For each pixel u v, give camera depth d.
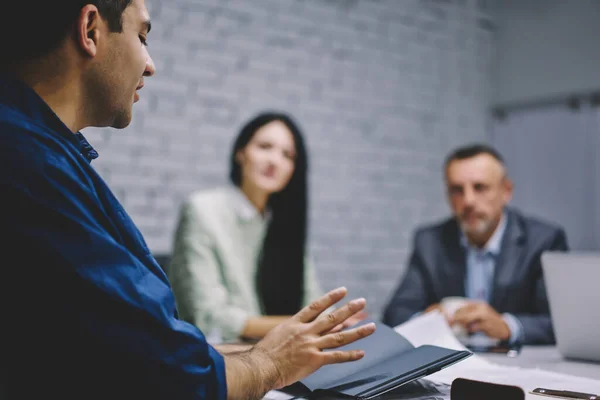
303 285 2.21
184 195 3.32
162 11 3.29
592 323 1.31
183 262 2.04
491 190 2.20
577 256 1.34
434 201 4.31
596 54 4.05
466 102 4.50
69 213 0.75
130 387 0.75
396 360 1.03
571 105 4.18
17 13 0.81
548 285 1.40
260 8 3.62
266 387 0.86
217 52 3.46
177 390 0.77
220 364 0.81
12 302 0.73
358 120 3.99
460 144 4.45
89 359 0.74
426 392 0.96
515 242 2.19
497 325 1.67
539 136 4.34
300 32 3.77
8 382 0.73
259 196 2.20
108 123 0.90
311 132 3.79
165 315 0.78
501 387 0.77
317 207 3.79
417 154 4.24
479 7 4.55
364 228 3.97
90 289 0.74
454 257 2.30
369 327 0.92
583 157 4.10
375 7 4.09
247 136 2.21
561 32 4.24
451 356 0.99
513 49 4.50
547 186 4.27
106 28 0.84
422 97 4.29
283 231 2.19
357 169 3.96
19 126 0.76
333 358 0.89
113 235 0.81
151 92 3.24
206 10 3.43
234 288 2.06
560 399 0.90
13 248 0.73
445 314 1.72
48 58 0.82
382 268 4.04
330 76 3.88
